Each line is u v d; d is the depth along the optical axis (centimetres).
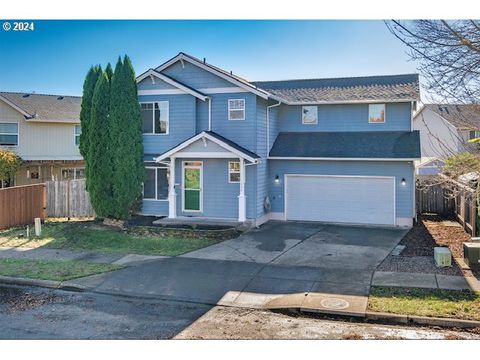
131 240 1527
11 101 2672
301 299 917
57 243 1491
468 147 1055
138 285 1048
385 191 1841
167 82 1861
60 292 1020
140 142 1845
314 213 1944
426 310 831
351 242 1482
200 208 1869
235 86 1808
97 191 1806
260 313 870
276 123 2095
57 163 2788
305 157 1892
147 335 760
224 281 1065
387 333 762
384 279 1041
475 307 842
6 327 804
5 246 1455
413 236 1578
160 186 1927
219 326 801
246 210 1798
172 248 1408
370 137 1958
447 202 2053
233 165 1820
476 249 1095
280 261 1235
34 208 1867
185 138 1867
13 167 2419
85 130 1877
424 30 729
